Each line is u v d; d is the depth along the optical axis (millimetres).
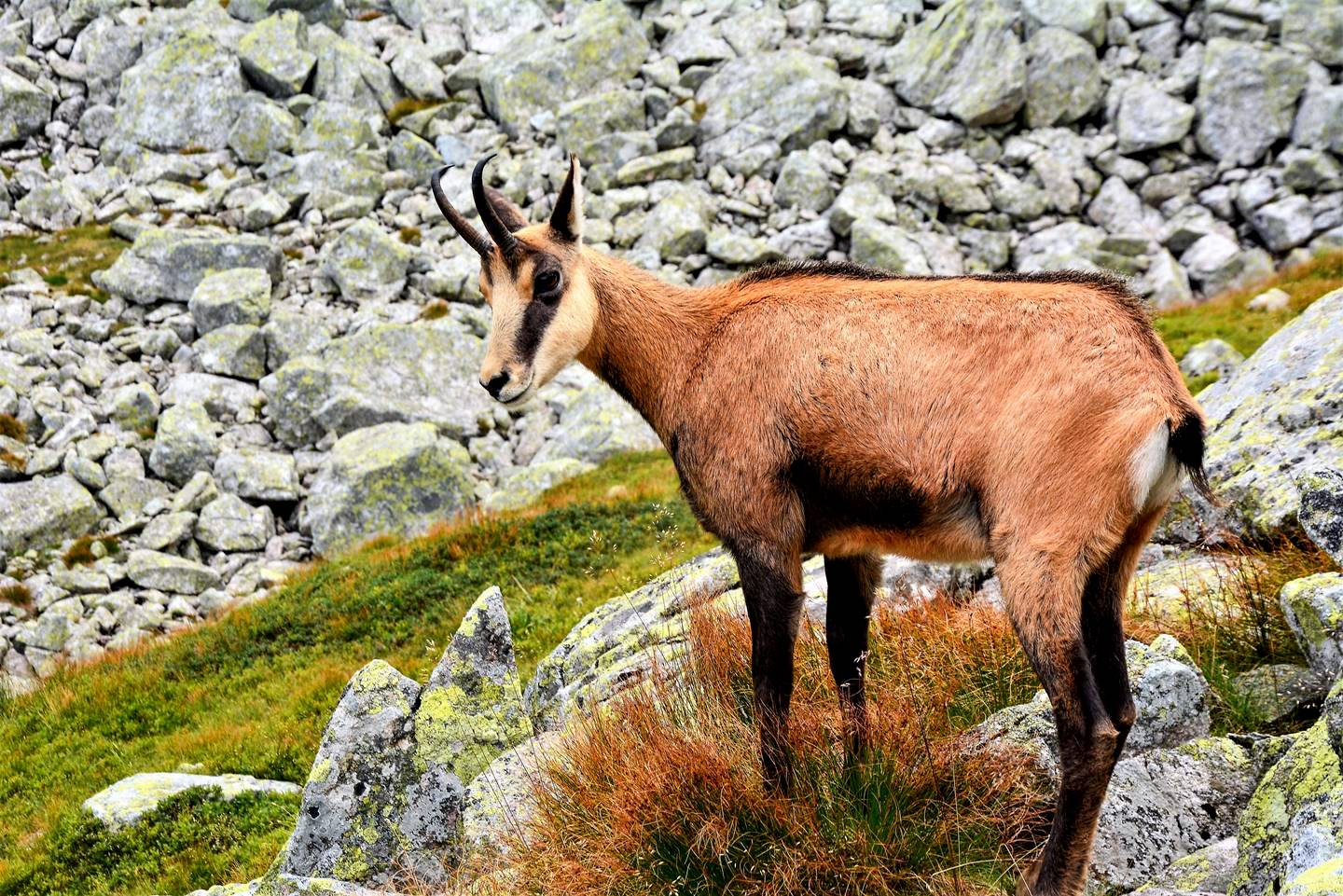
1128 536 4793
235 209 37656
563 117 39594
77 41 42750
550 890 5410
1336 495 5773
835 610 5676
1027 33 41062
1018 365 4734
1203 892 4629
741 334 5461
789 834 5109
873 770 5223
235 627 18516
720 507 5418
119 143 40125
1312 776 4508
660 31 44031
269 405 29594
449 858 6586
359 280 34000
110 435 27859
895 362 4980
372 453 26172
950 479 4797
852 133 39844
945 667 6473
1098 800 4426
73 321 31656
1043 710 5648
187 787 12148
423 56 42625
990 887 4941
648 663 7477
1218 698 6098
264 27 41781
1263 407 8875
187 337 31891
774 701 5270
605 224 36594
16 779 14984
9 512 25062
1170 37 40250
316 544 25344
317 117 39688
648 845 5289
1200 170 37469
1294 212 34844
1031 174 38281
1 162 38938
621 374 5926
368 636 17328
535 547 18906
